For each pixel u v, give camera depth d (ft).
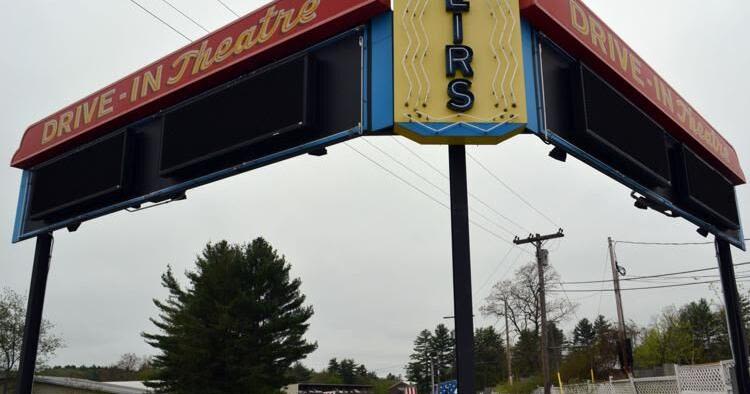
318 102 26.58
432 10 25.12
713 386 72.38
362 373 405.80
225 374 125.70
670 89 37.14
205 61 30.25
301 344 135.95
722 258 44.80
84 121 35.53
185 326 127.24
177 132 30.60
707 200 39.42
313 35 26.99
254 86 28.09
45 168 37.29
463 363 21.66
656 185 34.30
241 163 28.48
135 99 33.04
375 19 26.00
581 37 28.73
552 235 116.88
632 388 87.04
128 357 330.34
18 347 124.06
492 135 23.67
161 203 32.24
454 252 22.95
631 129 31.50
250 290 134.10
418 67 24.36
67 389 154.92
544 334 114.11
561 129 27.22
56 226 36.14
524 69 25.72
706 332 207.51
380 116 24.53
